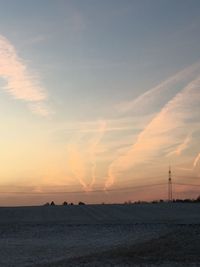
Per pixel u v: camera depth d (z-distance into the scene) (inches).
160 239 1524.4
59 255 1304.1
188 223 2615.7
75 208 3964.1
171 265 986.1
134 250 1237.7
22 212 3730.3
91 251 1364.4
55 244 1699.1
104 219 3289.9
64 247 1573.6
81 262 1062.4
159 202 4301.2
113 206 4089.6
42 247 1584.6
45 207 4008.4
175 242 1398.9
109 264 1011.9
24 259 1220.5
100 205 4143.7
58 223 3011.8
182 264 999.0
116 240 1761.8
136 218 3312.0
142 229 2311.8
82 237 2012.8
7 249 1519.4
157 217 3341.5
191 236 1588.3
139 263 1019.9
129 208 3969.0
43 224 2923.2
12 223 3034.0
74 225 2800.2
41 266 1042.1
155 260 1063.0
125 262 1037.2
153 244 1364.4
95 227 2598.4
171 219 3147.1
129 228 2428.6
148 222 2881.4
